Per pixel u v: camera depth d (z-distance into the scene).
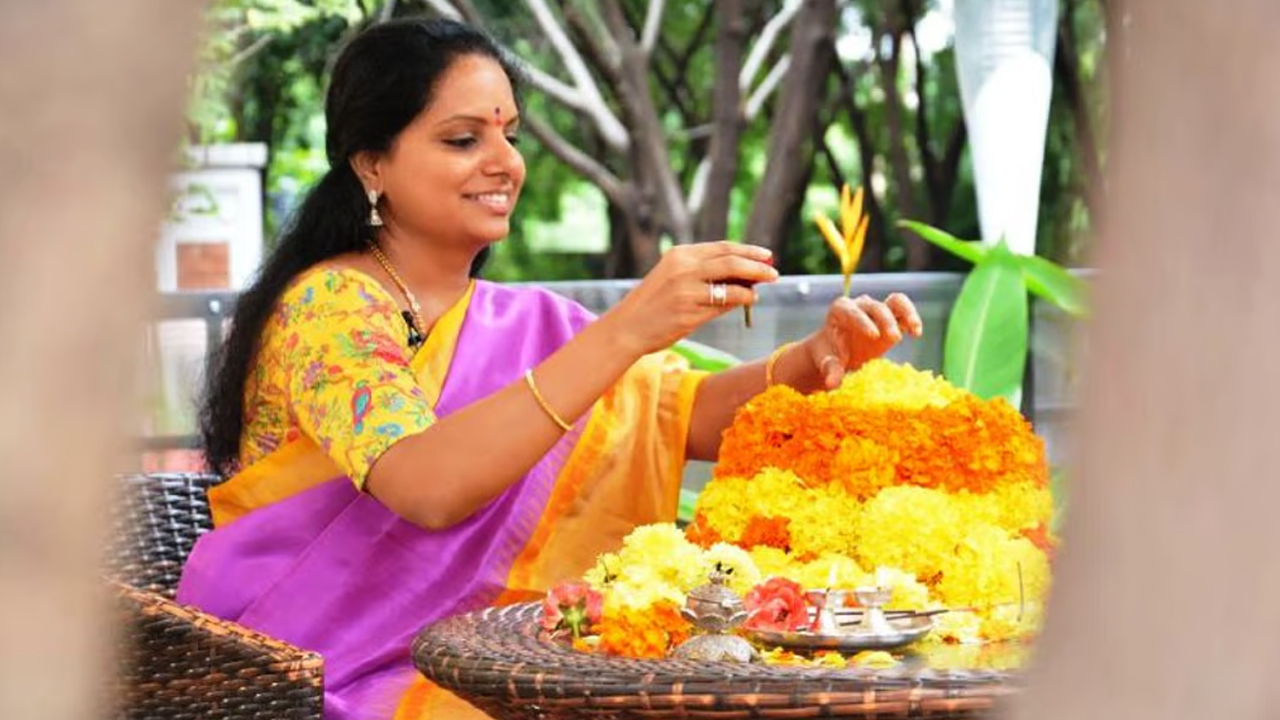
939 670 3.22
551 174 15.95
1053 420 7.12
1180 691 1.09
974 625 3.80
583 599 3.80
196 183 9.23
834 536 4.03
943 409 4.13
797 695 3.06
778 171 11.52
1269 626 1.07
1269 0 1.06
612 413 5.22
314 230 5.06
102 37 1.04
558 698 3.27
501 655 3.50
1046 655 1.15
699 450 5.32
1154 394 1.09
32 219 1.04
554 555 5.06
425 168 4.96
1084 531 1.12
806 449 4.11
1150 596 1.09
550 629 3.83
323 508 4.91
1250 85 1.06
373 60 4.96
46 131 1.04
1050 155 12.29
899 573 3.84
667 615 3.70
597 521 5.13
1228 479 1.08
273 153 12.91
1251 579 1.08
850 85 13.57
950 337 6.84
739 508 4.13
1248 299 1.07
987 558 3.83
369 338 4.78
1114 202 1.11
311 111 12.87
